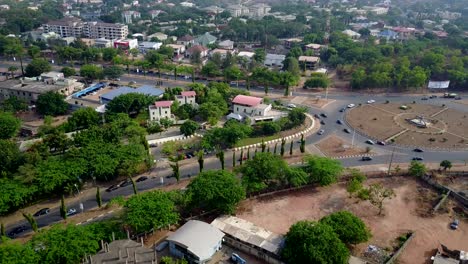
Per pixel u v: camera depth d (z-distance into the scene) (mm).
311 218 130250
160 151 178750
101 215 131500
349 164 167500
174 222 118188
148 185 150500
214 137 176125
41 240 103750
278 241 113562
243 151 177750
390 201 140625
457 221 128125
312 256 99250
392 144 188000
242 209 134625
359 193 135000
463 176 157875
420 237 121875
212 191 123500
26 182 136500
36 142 167750
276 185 145750
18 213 134250
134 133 178625
